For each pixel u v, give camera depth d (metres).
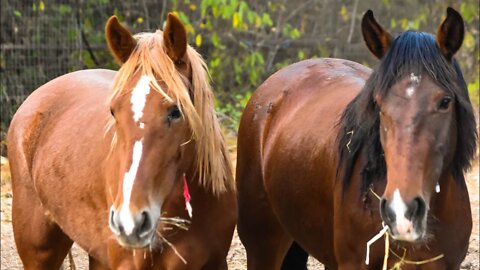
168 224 7.80
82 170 8.57
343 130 7.90
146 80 7.24
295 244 10.02
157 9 20.97
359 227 7.61
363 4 21.53
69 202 8.68
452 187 7.48
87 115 8.97
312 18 21.73
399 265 7.48
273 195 9.22
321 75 9.58
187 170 7.77
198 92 7.62
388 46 7.43
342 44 21.36
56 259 9.37
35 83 19.58
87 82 9.58
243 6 19.30
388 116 6.87
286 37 21.48
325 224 8.32
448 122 6.93
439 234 7.45
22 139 9.43
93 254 8.55
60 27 19.75
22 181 9.37
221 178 7.94
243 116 10.20
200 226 8.01
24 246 9.38
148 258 7.88
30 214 9.28
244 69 20.95
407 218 6.50
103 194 8.27
